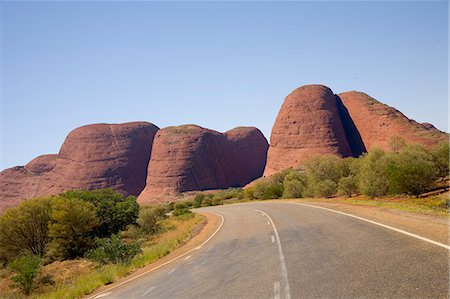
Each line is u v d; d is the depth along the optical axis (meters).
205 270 10.76
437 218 12.56
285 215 24.06
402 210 16.28
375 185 28.61
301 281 7.30
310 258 9.50
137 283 10.90
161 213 53.34
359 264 7.89
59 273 20.56
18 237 27.52
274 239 14.46
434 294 5.39
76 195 34.72
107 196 37.72
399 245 9.12
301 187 48.53
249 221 25.23
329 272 7.64
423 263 7.13
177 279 10.17
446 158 31.03
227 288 7.87
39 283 17.97
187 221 38.38
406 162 28.64
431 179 25.06
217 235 20.86
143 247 24.88
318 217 19.28
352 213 18.33
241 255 12.24
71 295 11.30
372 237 10.88
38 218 28.09
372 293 5.83
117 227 33.91
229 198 87.44
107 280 13.16
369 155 32.56
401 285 6.01
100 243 23.69
